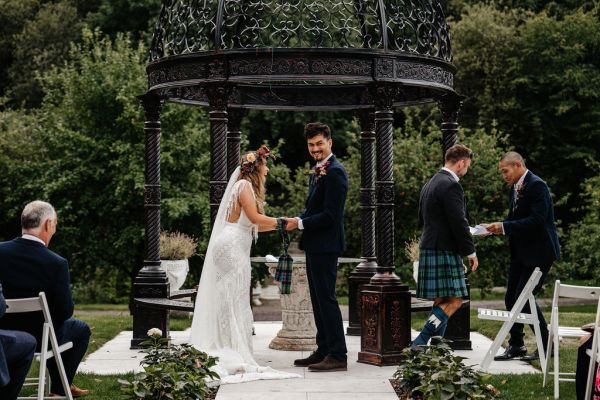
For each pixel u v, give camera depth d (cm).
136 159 1405
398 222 1422
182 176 1455
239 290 596
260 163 612
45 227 483
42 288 471
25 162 1526
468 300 710
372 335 635
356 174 1488
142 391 392
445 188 567
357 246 1486
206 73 664
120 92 1427
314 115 2119
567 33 2147
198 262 1442
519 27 2216
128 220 1477
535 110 2116
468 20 2231
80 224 1484
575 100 2103
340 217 601
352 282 834
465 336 709
